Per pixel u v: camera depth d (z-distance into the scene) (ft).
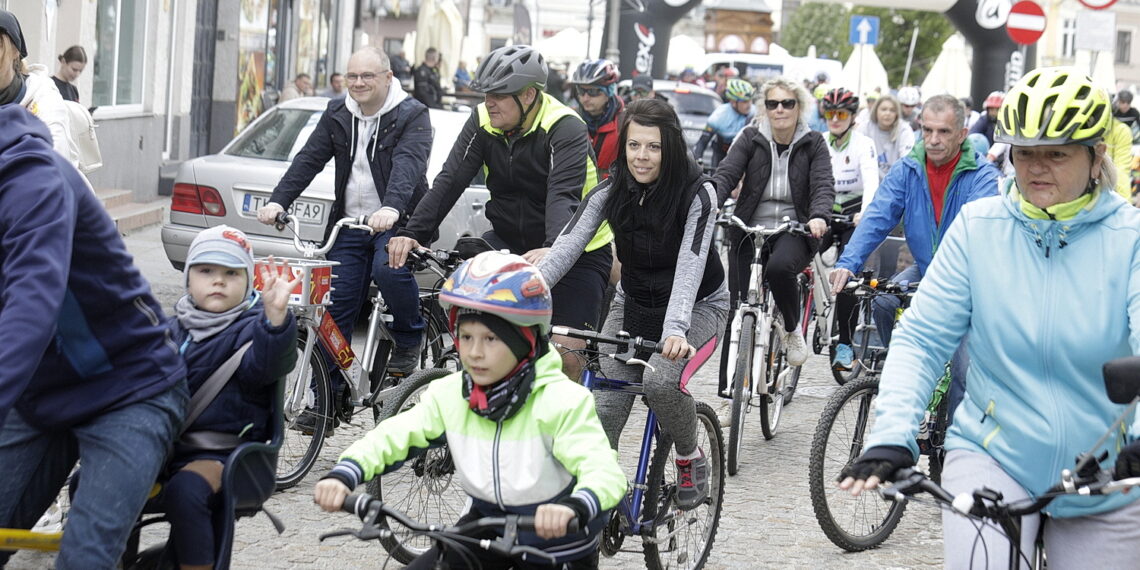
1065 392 11.37
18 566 15.21
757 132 27.61
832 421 19.51
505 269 10.97
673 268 17.24
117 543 11.71
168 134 66.69
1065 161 11.18
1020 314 11.41
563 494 11.56
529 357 11.21
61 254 10.90
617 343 15.07
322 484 10.60
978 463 11.62
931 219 20.95
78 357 11.70
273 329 12.98
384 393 20.45
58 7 48.65
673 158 16.15
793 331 27.22
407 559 17.56
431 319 23.94
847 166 33.32
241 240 13.73
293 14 95.71
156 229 51.39
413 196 23.50
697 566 18.08
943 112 20.31
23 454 11.92
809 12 249.14
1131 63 245.45
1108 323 11.16
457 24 126.82
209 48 75.72
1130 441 10.46
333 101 23.08
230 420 13.30
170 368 12.13
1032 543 11.37
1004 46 106.11
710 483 18.22
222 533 12.55
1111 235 11.23
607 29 94.58
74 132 20.43
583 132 20.25
